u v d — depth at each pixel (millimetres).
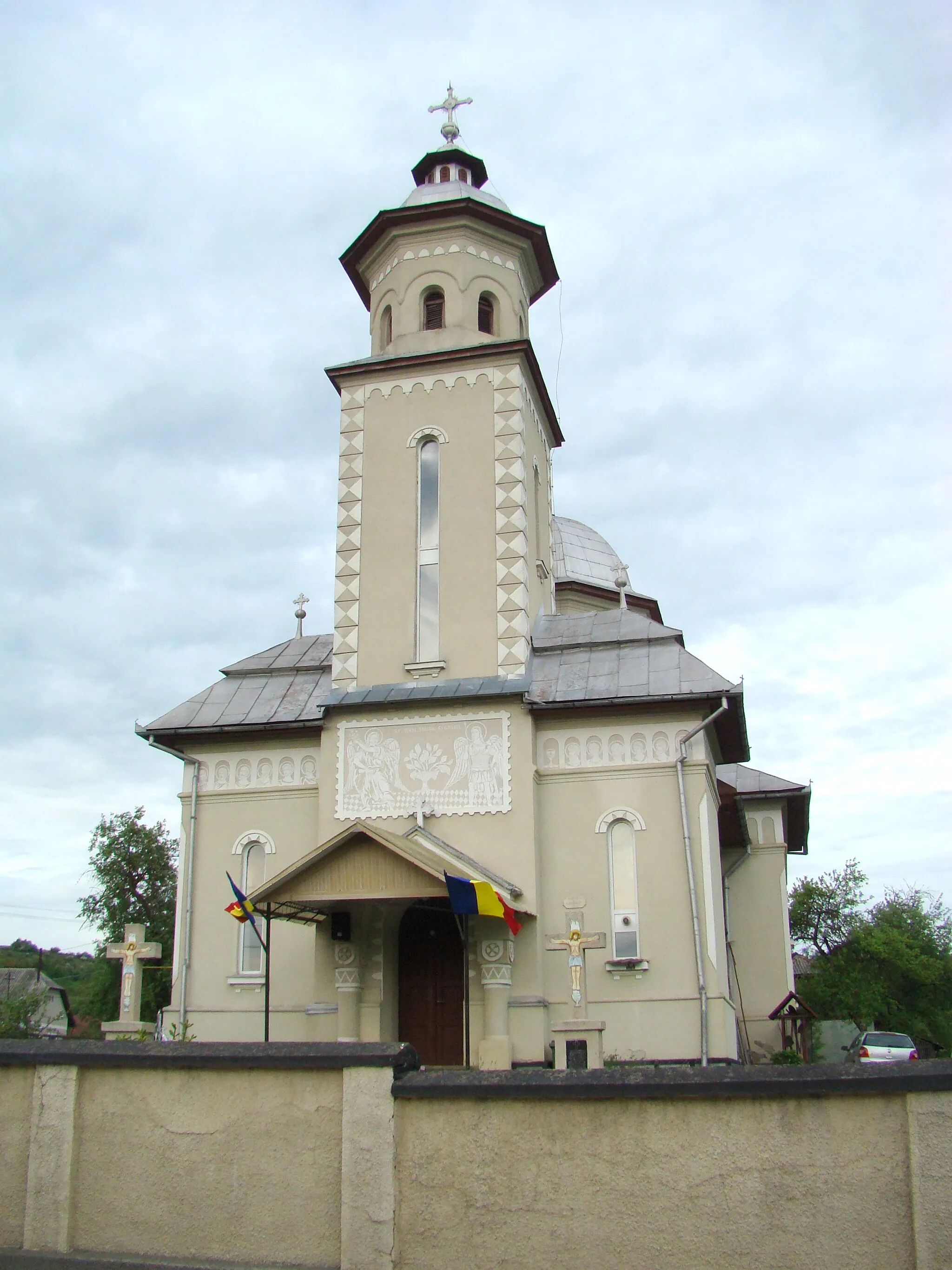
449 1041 22469
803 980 53406
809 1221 7141
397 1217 7855
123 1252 8500
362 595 25047
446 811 22656
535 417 28062
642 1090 7582
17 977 62281
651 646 24250
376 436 26219
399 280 27938
